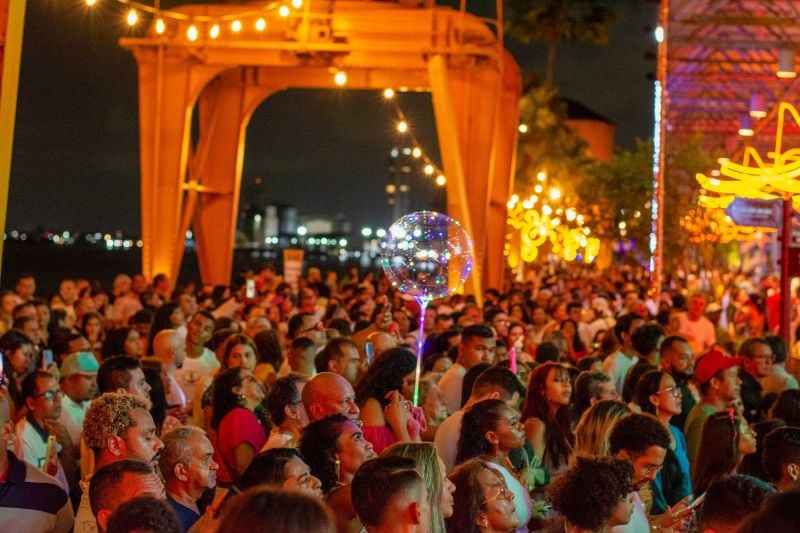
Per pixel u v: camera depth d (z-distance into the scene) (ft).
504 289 107.55
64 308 55.16
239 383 25.59
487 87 83.87
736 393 30.07
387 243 27.73
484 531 18.01
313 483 17.25
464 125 83.66
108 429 19.01
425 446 17.33
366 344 31.65
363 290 70.38
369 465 15.30
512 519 18.15
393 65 79.87
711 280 92.89
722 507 16.24
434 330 48.47
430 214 28.19
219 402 25.54
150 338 41.50
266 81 97.96
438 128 78.54
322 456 19.08
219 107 98.99
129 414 19.19
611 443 21.75
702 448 25.30
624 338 40.96
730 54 93.40
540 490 25.41
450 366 35.94
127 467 16.21
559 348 43.19
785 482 20.03
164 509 13.67
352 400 22.39
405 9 78.48
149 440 19.21
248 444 24.52
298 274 85.51
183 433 19.29
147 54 82.58
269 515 10.07
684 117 116.26
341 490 18.03
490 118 83.97
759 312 63.67
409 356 25.71
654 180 73.31
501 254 101.91
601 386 29.94
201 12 80.94
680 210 98.73
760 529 10.18
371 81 93.40
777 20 81.92
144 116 83.66
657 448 21.21
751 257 115.34
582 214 139.85
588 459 17.89
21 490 19.39
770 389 37.19
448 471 23.85
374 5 79.61
